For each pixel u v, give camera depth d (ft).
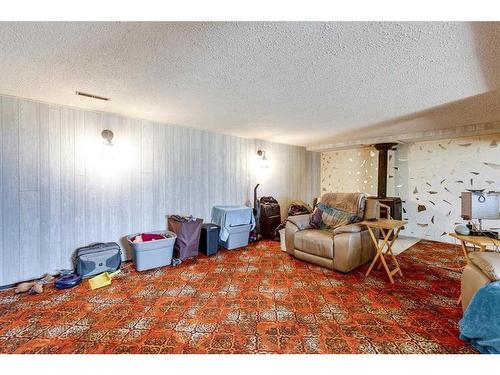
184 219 10.70
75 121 8.89
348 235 8.70
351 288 7.65
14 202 7.79
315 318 5.98
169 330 5.49
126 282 8.14
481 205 7.39
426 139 13.76
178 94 7.56
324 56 5.24
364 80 6.44
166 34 4.47
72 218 8.87
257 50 5.00
